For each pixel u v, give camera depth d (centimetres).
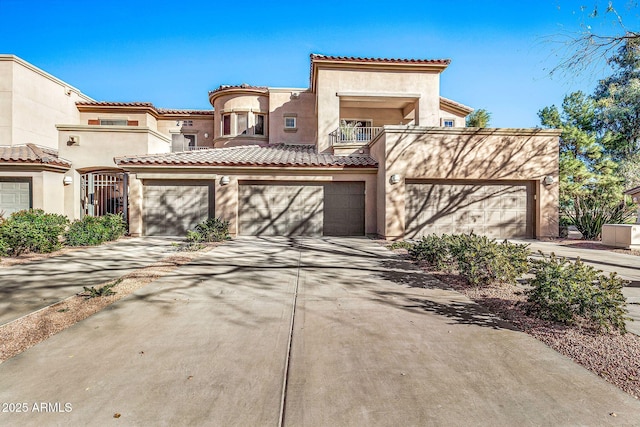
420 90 1972
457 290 651
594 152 2048
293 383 322
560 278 480
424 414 277
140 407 282
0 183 1530
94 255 1042
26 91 1834
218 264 909
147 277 753
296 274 790
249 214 1594
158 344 405
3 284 684
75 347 396
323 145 1927
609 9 787
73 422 263
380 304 566
